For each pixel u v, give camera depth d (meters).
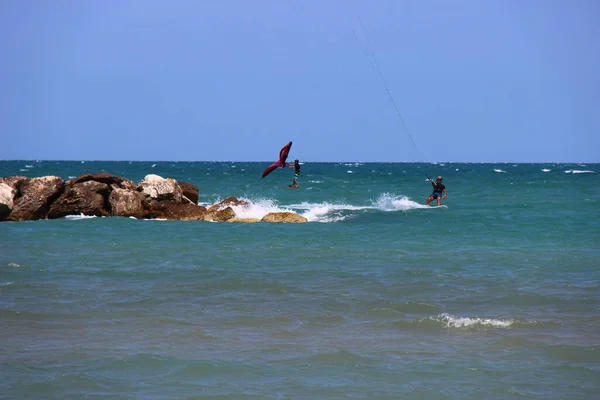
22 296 50.19
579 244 80.38
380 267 64.19
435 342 39.69
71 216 107.38
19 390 31.62
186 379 33.44
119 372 34.22
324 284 55.91
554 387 32.62
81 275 58.62
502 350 38.16
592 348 38.44
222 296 51.16
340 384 32.94
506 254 72.44
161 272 60.50
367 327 42.88
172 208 111.06
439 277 59.19
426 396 31.56
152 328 42.19
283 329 42.31
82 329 41.78
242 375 34.03
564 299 50.69
